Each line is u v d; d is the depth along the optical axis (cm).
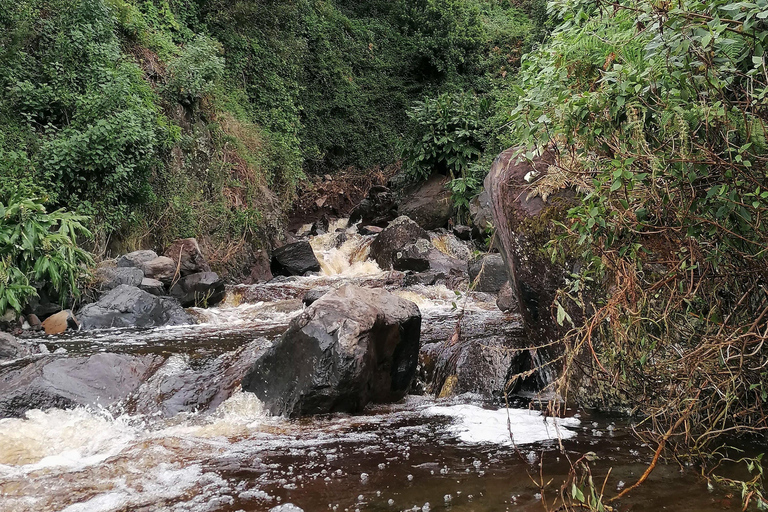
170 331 720
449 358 530
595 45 346
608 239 307
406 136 1530
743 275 307
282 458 366
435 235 1235
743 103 264
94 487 332
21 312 723
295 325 464
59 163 860
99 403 469
